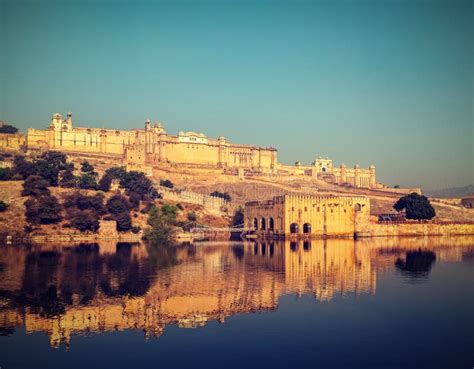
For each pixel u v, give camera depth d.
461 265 97.25
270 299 66.19
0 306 62.81
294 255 114.12
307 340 49.72
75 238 143.88
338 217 174.12
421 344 48.66
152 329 53.38
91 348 47.91
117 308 61.91
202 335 51.38
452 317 57.41
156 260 103.00
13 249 119.00
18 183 165.75
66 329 53.66
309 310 60.56
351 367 42.84
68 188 171.38
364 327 53.62
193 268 91.94
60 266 93.06
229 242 153.00
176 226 167.75
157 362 44.31
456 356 45.34
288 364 43.91
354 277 82.56
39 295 68.50
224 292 70.56
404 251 124.69
